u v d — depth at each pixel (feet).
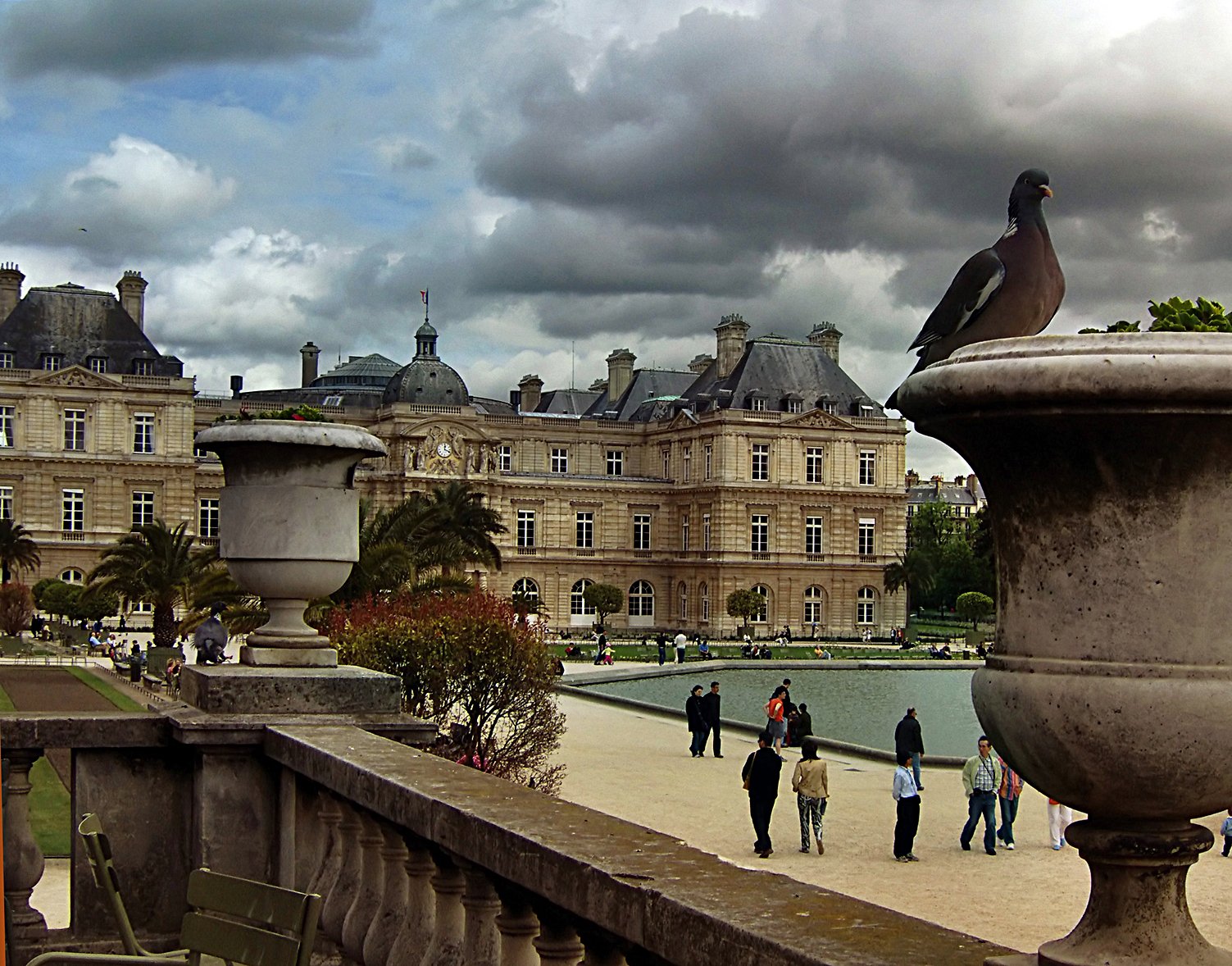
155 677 189.16
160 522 235.81
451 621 93.20
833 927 14.20
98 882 27.27
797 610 423.23
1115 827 13.20
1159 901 13.08
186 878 33.42
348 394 481.05
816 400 433.48
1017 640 13.57
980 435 13.50
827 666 273.95
